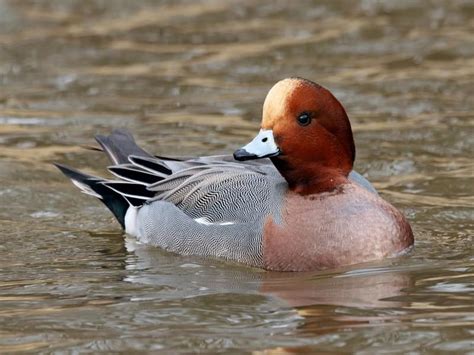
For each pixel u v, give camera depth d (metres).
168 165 14.45
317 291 11.81
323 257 12.60
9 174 16.31
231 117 18.66
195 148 17.17
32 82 20.55
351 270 12.48
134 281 12.40
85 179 14.89
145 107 19.23
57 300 11.73
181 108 19.16
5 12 23.89
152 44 22.42
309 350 10.10
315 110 12.77
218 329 10.70
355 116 18.48
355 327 10.66
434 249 13.13
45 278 12.57
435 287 11.78
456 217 14.41
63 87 20.28
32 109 19.23
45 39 22.59
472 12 23.34
